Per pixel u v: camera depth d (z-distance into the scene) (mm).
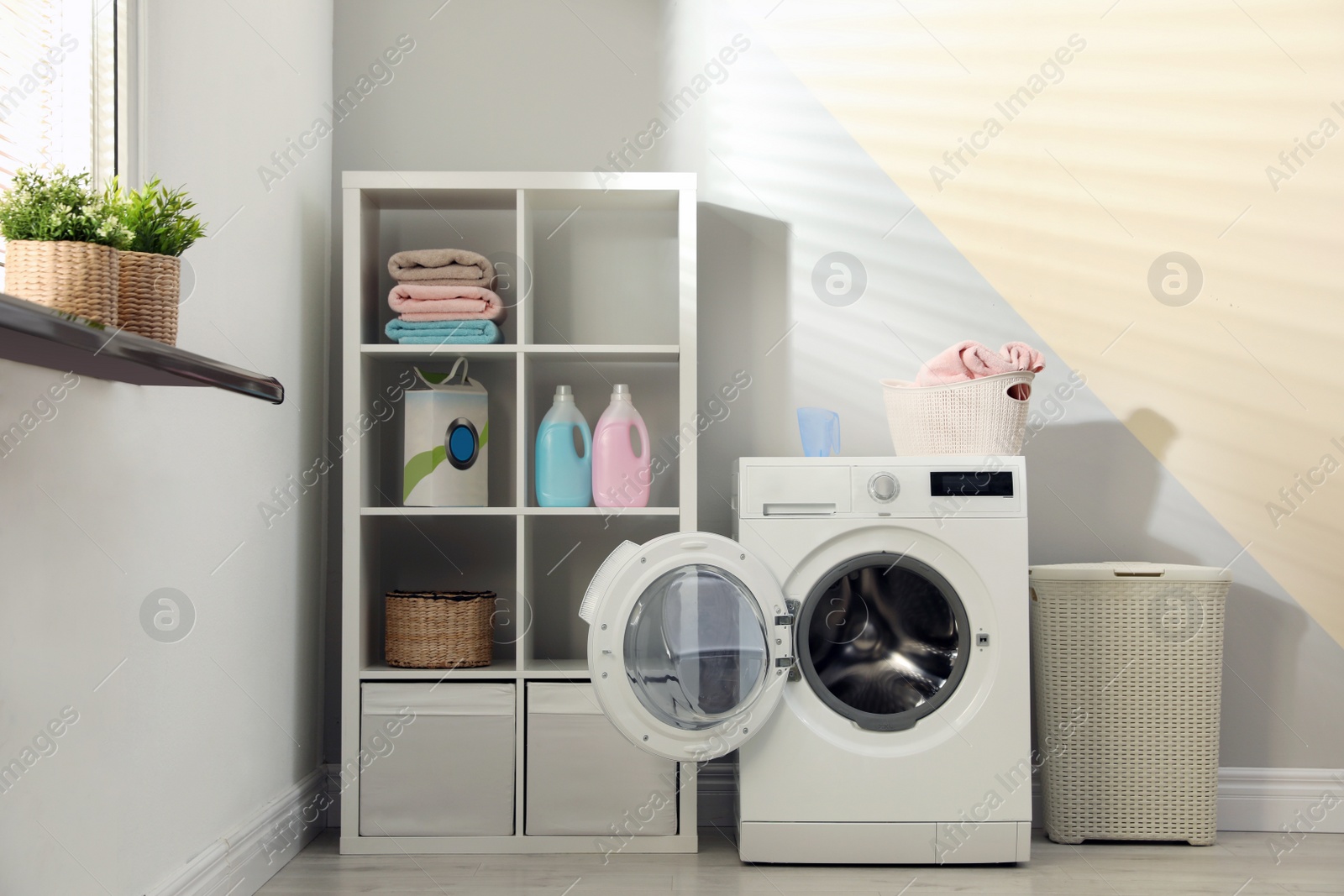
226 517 1833
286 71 2193
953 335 2578
